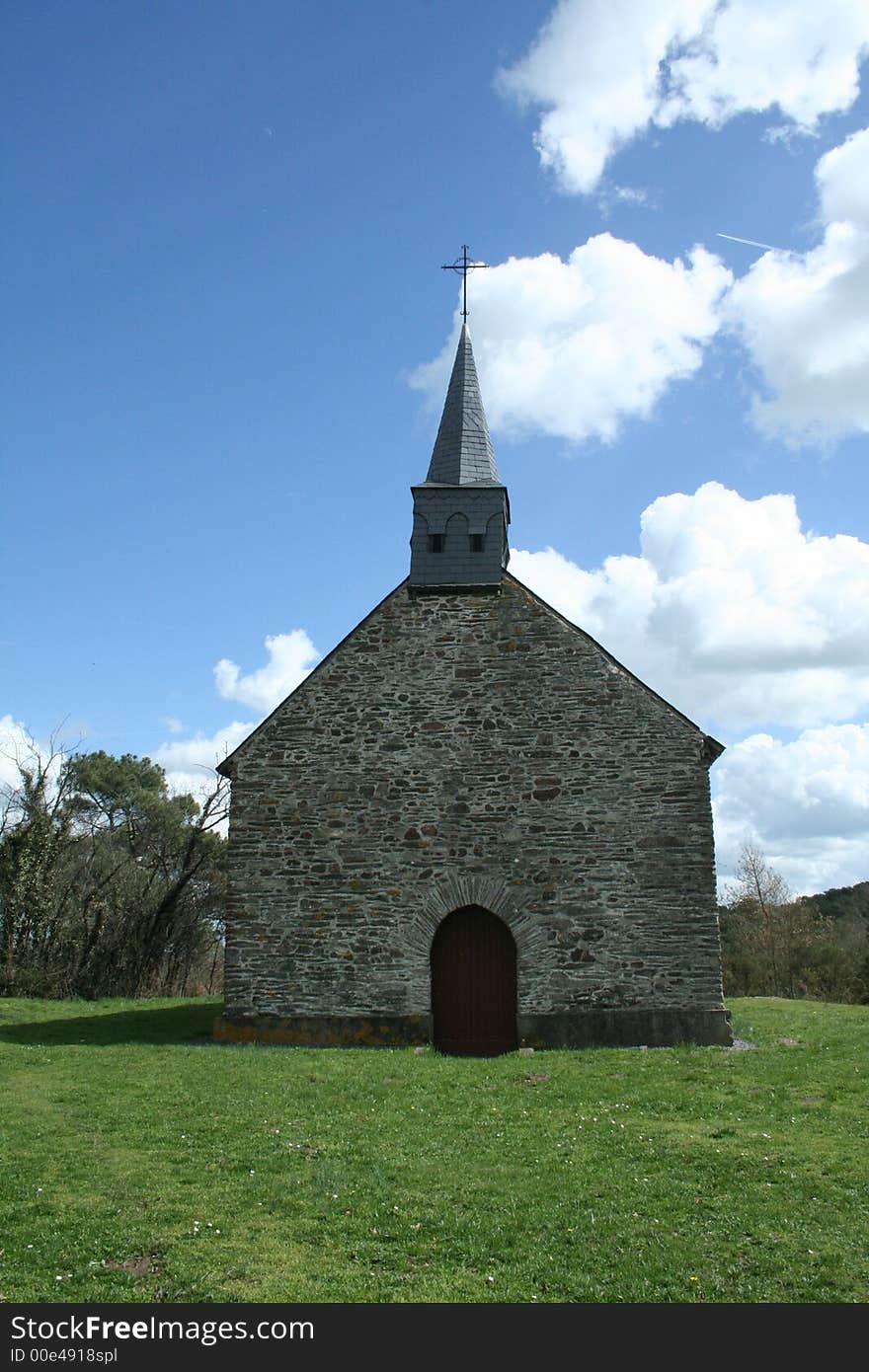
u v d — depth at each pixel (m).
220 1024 17.16
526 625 18.14
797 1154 9.74
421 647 18.30
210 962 41.72
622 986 16.55
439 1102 12.23
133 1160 9.78
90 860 34.78
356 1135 10.67
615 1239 7.72
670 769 17.19
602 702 17.61
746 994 41.84
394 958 17.05
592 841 17.11
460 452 20.20
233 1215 8.27
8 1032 18.86
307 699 18.23
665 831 16.98
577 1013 16.53
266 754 18.05
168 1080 13.59
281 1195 8.69
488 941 17.30
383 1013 16.88
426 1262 7.37
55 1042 17.45
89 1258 7.38
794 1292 6.86
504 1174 9.33
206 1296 6.79
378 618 18.52
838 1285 6.93
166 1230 7.91
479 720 17.83
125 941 32.62
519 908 17.02
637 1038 16.31
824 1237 7.70
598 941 16.77
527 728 17.69
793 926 43.22
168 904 33.81
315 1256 7.48
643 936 16.69
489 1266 7.30
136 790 44.09
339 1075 13.82
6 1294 6.80
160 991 34.66
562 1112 11.64
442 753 17.75
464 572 18.75
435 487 19.28
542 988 16.69
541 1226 8.00
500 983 17.11
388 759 17.83
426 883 17.27
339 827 17.62
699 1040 16.17
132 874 36.12
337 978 17.08
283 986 17.17
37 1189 8.84
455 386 21.48
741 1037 16.83
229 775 18.08
